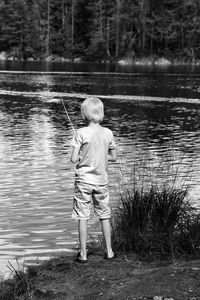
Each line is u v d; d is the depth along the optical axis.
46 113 27.11
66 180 12.55
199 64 109.00
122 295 5.30
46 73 63.97
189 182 11.84
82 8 120.19
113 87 44.97
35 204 10.37
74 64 96.81
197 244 6.81
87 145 6.27
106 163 6.39
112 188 11.12
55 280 5.95
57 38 118.38
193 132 21.33
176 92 41.12
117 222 7.22
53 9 122.50
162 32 112.62
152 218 7.08
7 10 119.50
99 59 112.88
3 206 10.21
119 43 113.25
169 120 25.22
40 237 8.34
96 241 7.48
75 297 5.49
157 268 6.02
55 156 15.68
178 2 115.19
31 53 118.06
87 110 6.33
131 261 6.45
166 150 16.88
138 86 46.50
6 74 60.34
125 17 112.06
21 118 24.94
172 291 5.22
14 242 8.09
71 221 9.23
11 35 118.44
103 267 6.23
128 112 28.39
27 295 5.67
